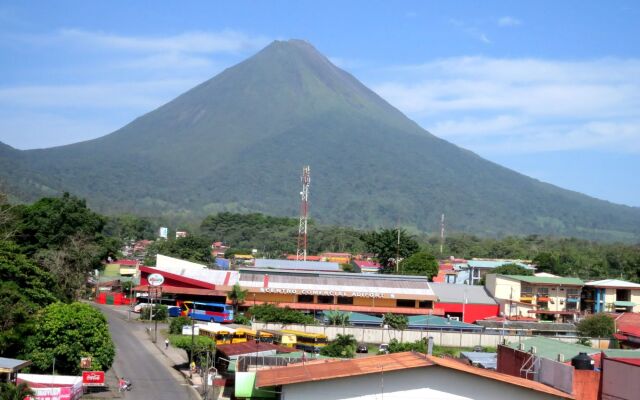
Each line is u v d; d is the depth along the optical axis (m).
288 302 128.25
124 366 83.50
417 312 131.75
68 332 72.44
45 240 124.31
